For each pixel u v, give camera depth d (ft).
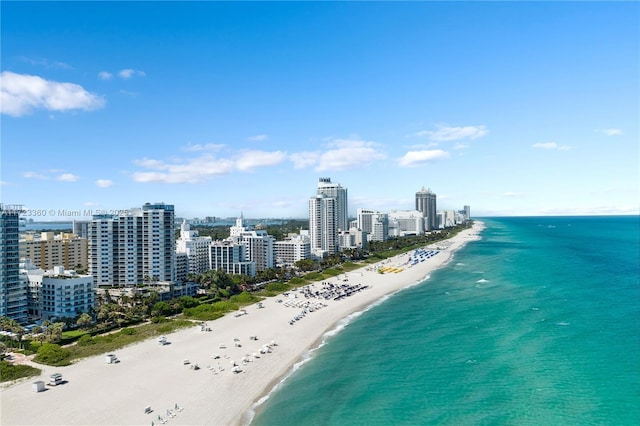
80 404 312.71
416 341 455.22
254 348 444.55
